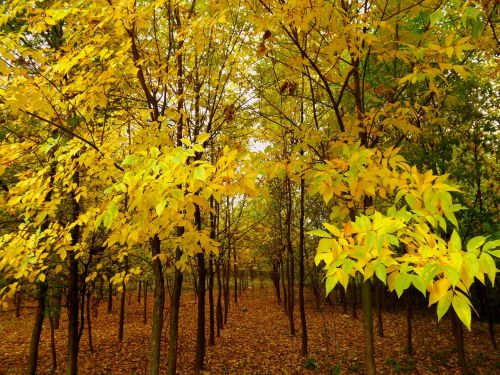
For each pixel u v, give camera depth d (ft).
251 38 15.12
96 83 10.88
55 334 45.44
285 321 54.70
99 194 18.93
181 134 14.87
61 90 11.02
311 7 9.30
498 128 20.71
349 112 16.93
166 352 36.86
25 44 18.37
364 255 5.34
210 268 38.22
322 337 43.34
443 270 4.73
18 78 10.62
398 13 11.28
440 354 33.99
